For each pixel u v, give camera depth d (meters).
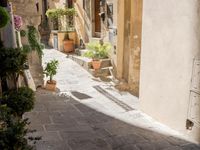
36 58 8.59
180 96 5.18
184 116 5.11
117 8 9.62
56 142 4.52
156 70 5.85
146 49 6.15
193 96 4.86
